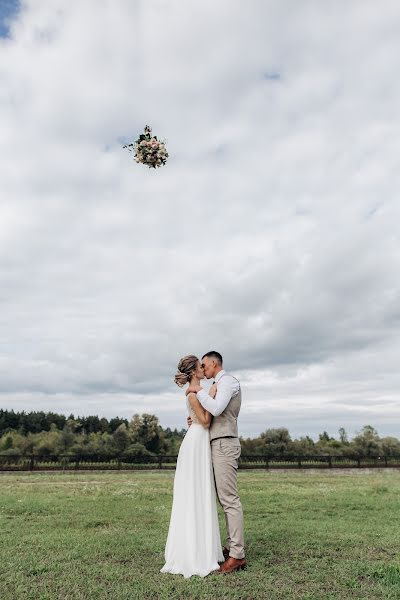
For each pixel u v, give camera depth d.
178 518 5.02
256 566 4.98
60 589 4.24
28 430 53.47
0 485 14.19
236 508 4.98
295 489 12.73
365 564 5.05
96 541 6.04
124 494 11.41
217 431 5.14
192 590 4.21
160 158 5.38
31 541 6.03
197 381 5.37
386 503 9.70
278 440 39.84
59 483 15.00
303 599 4.05
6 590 4.18
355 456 26.27
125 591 4.14
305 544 5.96
